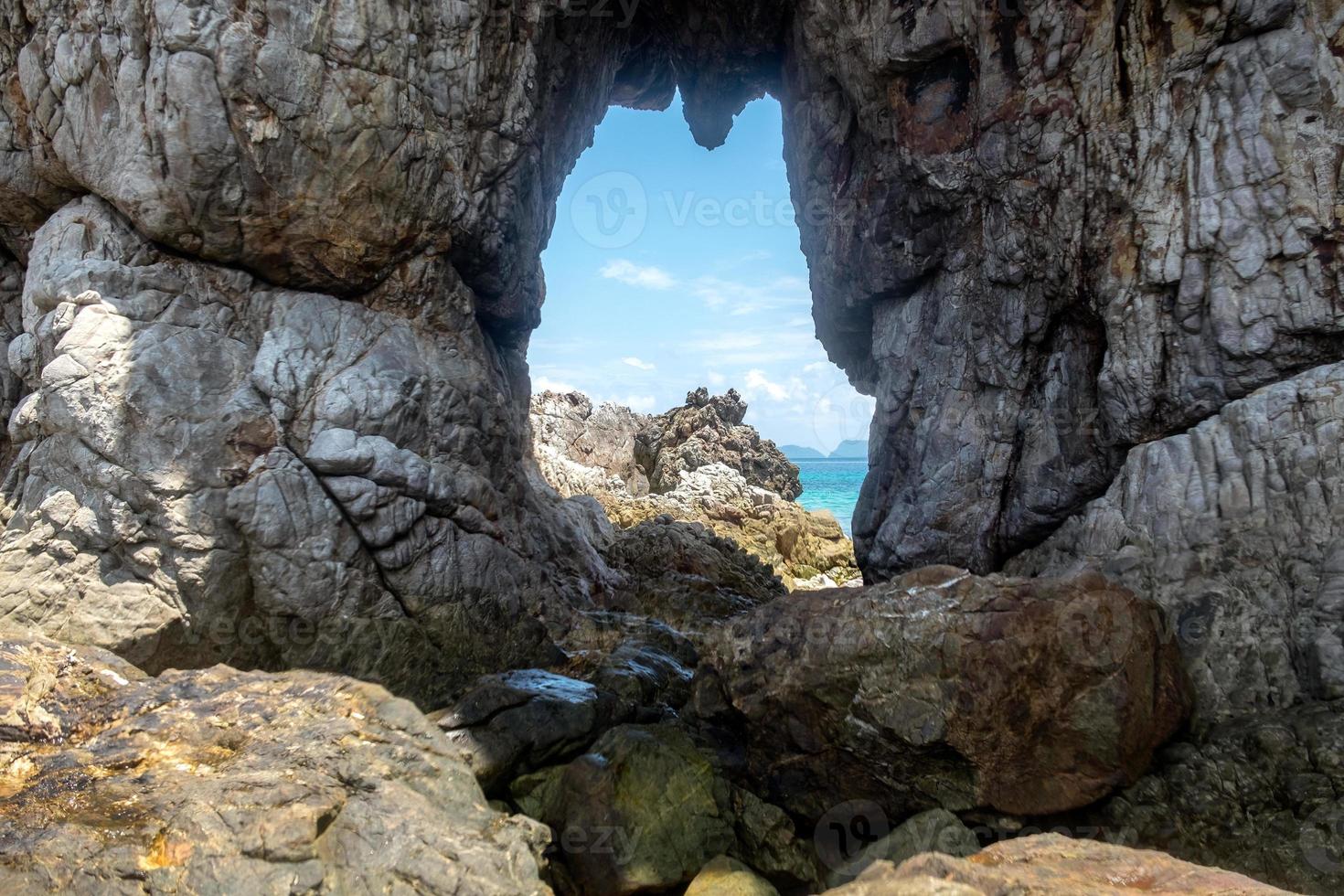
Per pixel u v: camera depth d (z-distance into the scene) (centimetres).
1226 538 667
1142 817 561
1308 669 605
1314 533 625
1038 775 576
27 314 766
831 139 1116
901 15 923
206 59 720
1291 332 671
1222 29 705
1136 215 754
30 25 779
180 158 729
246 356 782
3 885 390
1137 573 705
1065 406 848
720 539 1382
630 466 2700
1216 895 391
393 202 838
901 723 589
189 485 704
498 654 841
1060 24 799
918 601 624
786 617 685
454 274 933
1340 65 658
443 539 820
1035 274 860
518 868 495
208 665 705
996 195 888
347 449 757
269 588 721
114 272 730
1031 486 857
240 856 434
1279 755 562
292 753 521
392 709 586
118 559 684
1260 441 662
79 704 551
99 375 691
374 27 788
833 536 2019
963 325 947
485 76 888
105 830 432
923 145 947
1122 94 768
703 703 722
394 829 480
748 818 632
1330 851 505
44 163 809
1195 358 721
